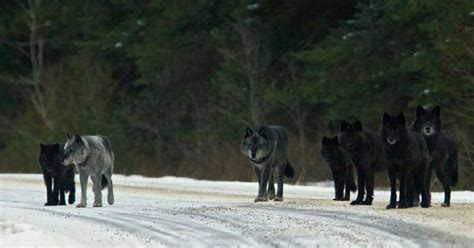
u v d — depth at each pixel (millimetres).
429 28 69062
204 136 89812
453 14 68188
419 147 38656
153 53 99188
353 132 40312
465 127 68500
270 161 45625
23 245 29422
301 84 82312
